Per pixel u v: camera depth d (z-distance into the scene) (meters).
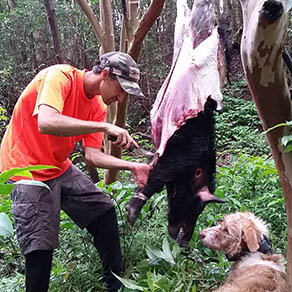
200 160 2.58
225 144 9.70
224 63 2.66
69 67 3.17
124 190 3.64
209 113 2.59
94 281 3.56
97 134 3.44
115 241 3.44
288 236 1.88
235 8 12.25
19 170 1.57
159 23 13.09
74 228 3.80
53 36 5.49
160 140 2.64
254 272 2.79
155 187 2.66
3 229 1.42
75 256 3.84
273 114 1.68
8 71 11.81
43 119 2.79
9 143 3.16
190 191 2.66
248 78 1.62
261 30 1.47
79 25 12.64
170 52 13.13
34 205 3.07
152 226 3.96
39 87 3.01
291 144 1.71
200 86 2.50
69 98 3.12
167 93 2.59
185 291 3.19
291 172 1.78
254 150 8.95
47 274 3.17
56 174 3.26
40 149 3.13
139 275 3.42
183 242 2.81
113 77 3.03
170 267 3.47
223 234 3.07
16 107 3.17
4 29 12.71
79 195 3.36
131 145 2.80
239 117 10.87
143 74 12.34
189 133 2.56
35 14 12.67
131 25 3.92
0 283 3.89
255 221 3.14
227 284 2.89
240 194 4.37
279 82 1.60
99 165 3.36
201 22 2.64
